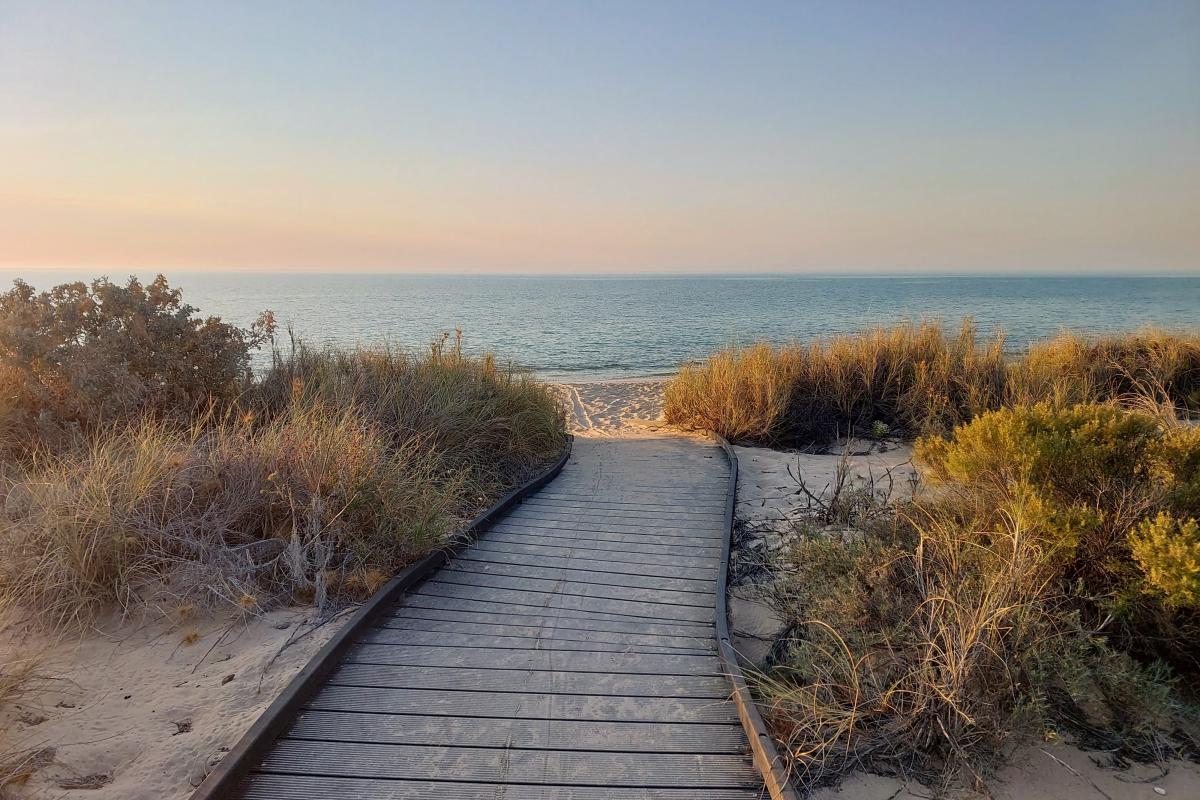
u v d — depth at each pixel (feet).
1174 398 32.48
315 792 8.73
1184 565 10.48
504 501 20.36
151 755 9.32
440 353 29.73
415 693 11.00
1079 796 9.16
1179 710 10.31
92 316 22.00
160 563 14.08
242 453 16.85
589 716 10.55
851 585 12.44
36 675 10.61
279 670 11.48
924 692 10.05
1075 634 11.24
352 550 14.94
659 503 21.80
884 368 33.68
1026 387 29.17
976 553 12.61
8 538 13.41
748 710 10.23
